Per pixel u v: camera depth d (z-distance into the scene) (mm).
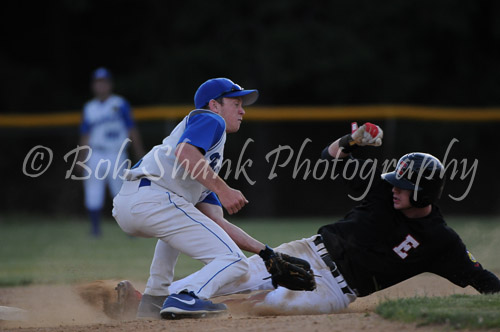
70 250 33750
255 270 17219
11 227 47969
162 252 16625
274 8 64750
